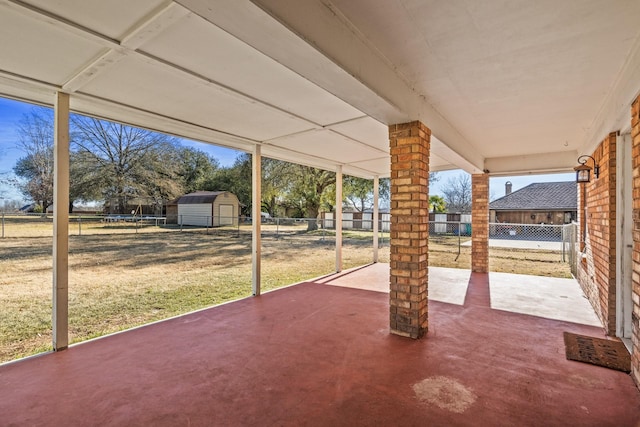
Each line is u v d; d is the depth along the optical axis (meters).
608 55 2.25
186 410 2.01
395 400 2.12
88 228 15.97
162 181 19.08
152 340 3.16
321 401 2.11
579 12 1.76
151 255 9.85
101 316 4.38
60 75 2.45
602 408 2.03
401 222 3.21
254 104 3.10
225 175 22.06
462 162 5.04
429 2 1.69
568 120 3.78
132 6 1.63
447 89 2.89
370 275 6.55
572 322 3.66
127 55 2.13
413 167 3.10
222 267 8.17
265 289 5.82
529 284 5.59
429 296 4.80
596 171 3.87
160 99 2.93
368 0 1.69
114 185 17.55
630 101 2.35
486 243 6.59
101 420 1.92
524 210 18.36
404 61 2.38
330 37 1.80
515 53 2.23
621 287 3.21
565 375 2.44
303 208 18.50
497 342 3.08
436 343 3.05
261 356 2.79
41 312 4.53
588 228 4.68
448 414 1.97
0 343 3.47
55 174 2.82
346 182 16.38
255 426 1.86
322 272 7.55
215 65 2.29
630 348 2.92
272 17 1.45
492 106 3.32
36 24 1.77
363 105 2.53
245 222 20.50
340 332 3.36
